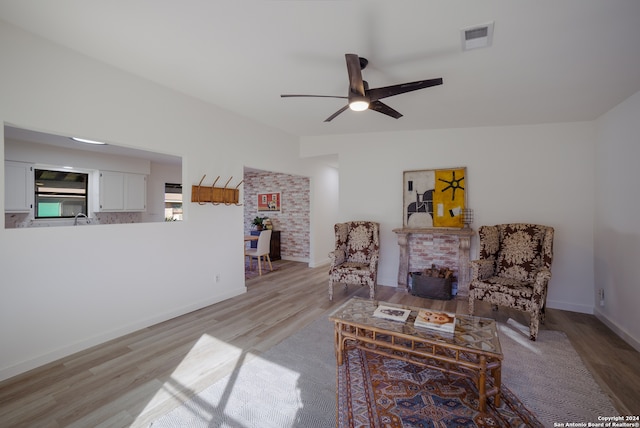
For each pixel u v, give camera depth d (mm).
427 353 1971
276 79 2861
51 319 2355
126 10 1875
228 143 3914
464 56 2268
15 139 4145
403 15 1822
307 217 6777
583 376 2133
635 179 2617
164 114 3133
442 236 4254
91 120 2555
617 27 1832
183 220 3422
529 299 2768
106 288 2707
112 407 1807
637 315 2564
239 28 2033
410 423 1669
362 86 2055
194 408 1804
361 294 4164
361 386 2025
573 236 3527
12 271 2160
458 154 4129
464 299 3926
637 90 2615
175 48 2334
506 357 2406
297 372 2193
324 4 1749
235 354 2453
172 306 3277
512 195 3832
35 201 4551
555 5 1665
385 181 4625
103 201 5148
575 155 3521
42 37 2246
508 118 3596
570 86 2656
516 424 1664
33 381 2072
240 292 4164
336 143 5027
